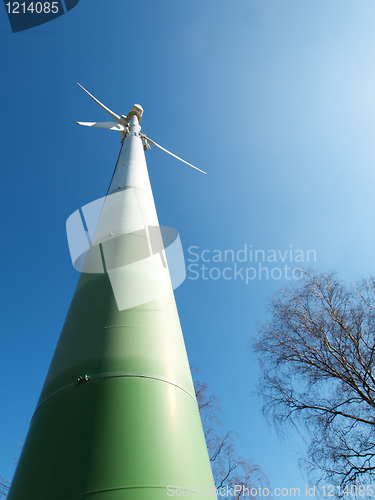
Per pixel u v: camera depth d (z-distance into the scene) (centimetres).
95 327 509
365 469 1276
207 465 416
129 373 438
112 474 339
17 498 347
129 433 375
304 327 1694
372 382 1522
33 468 364
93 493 325
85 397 411
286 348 1692
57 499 326
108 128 1830
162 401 425
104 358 455
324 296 1728
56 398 427
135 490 332
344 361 1543
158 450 372
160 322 547
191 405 465
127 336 491
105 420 382
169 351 508
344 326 1597
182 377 488
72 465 347
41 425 408
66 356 482
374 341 1519
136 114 2038
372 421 1360
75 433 375
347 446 1354
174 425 408
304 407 1519
